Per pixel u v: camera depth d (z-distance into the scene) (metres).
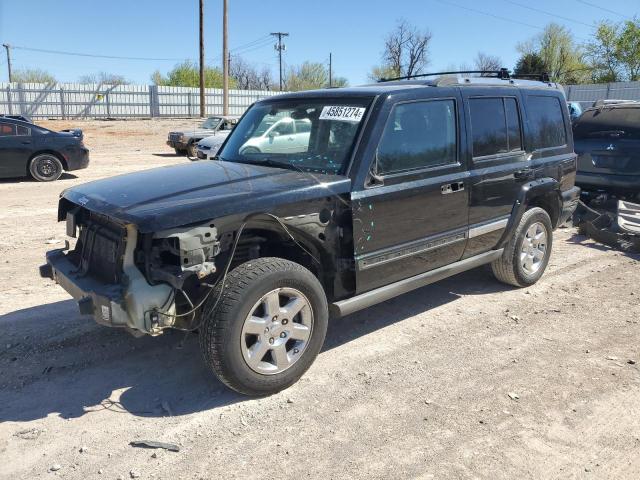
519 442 3.23
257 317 3.54
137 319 3.28
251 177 3.89
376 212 4.04
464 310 5.25
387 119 4.12
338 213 3.90
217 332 3.35
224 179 3.85
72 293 3.77
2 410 3.52
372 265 4.09
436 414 3.51
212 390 3.77
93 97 41.09
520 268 5.62
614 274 6.37
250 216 3.48
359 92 4.34
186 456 3.09
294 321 3.74
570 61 56.81
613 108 8.45
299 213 3.68
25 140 13.33
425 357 4.29
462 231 4.78
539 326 4.89
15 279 5.94
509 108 5.25
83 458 3.07
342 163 3.99
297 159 4.28
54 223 8.64
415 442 3.22
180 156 21.39
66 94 40.12
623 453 3.15
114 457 3.08
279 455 3.10
